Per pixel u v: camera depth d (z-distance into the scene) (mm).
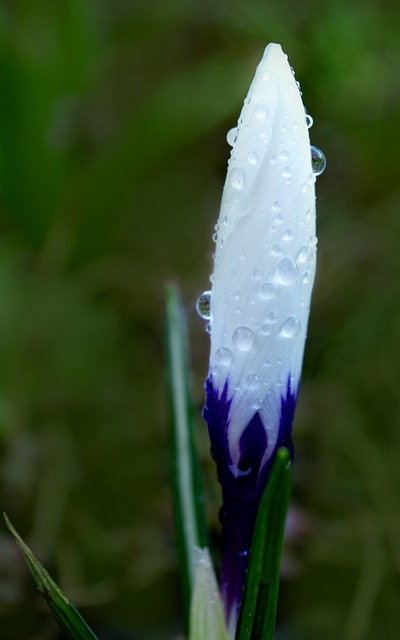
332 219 342
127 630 270
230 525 193
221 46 412
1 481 297
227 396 186
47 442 312
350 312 325
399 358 320
